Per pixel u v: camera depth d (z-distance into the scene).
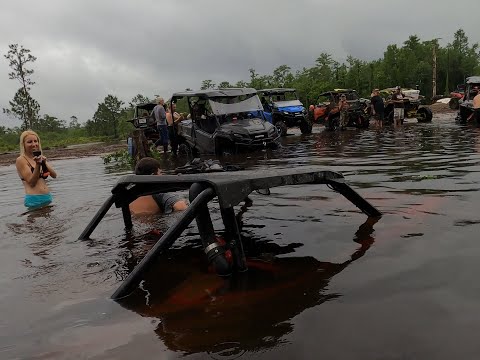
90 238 4.25
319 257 3.15
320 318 2.25
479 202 4.19
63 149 33.09
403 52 63.97
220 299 2.61
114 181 9.07
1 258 3.88
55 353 2.16
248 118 14.38
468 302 2.27
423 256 2.96
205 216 3.13
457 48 71.00
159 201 5.06
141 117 20.44
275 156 11.51
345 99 19.69
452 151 8.78
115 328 2.37
